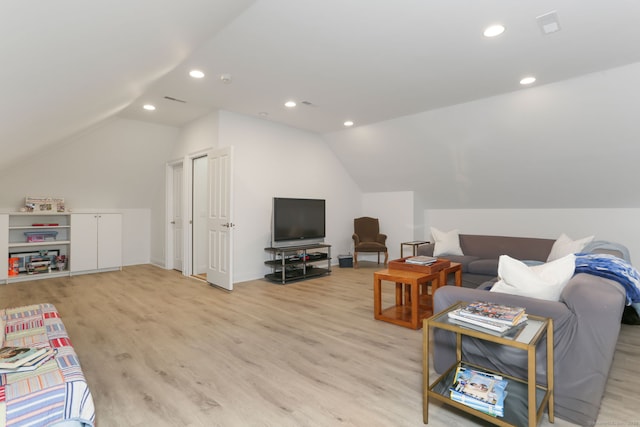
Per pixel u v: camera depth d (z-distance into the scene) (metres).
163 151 5.51
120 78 2.36
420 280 2.88
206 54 2.78
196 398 1.80
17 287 4.32
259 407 1.72
